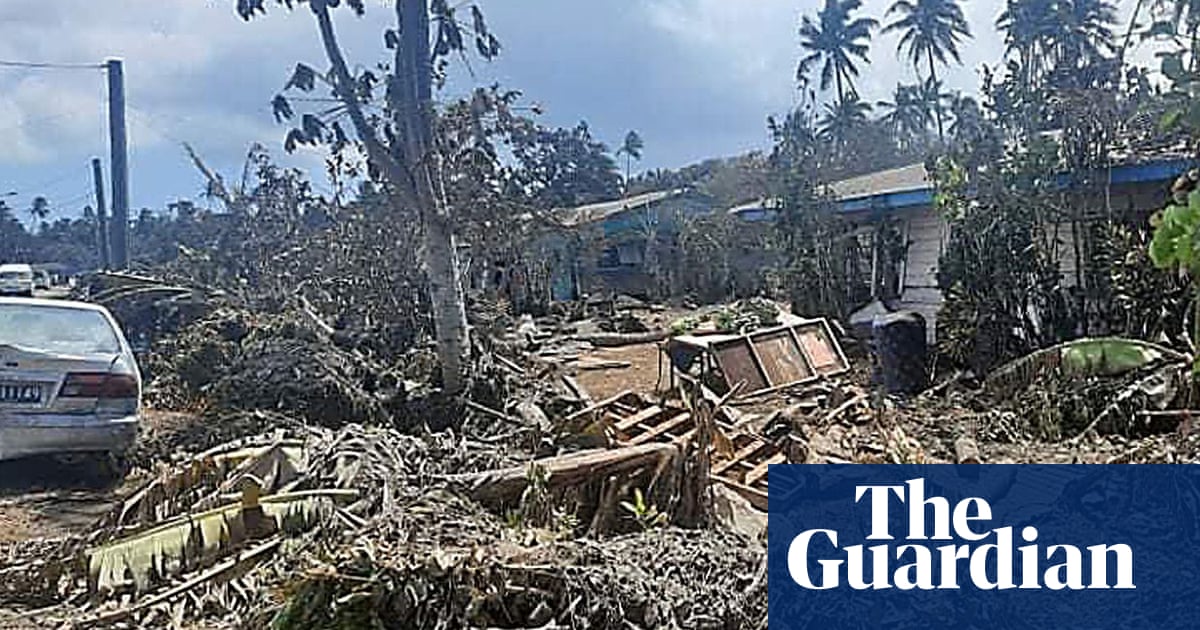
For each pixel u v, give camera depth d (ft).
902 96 153.69
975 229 40.75
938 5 153.99
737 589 13.82
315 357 33.81
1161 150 36.86
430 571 12.46
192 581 14.84
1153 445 22.20
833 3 161.58
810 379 35.91
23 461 26.89
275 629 12.32
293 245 55.52
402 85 36.09
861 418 28.14
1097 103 38.78
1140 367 29.01
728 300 93.04
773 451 24.50
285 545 15.31
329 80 36.78
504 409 33.81
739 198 118.21
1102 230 37.52
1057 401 28.71
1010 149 40.52
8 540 20.93
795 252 56.03
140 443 27.96
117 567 15.60
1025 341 38.88
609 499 18.62
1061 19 42.42
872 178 63.62
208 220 77.66
